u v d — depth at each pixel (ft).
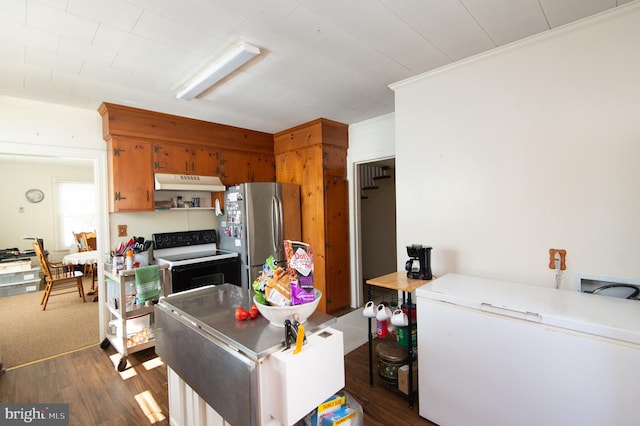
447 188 7.86
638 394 3.87
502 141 6.95
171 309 5.27
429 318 5.94
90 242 19.40
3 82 7.82
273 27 5.88
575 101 6.04
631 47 5.47
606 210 5.76
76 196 22.08
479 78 7.23
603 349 4.09
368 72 7.97
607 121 5.72
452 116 7.71
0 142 8.62
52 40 6.05
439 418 5.90
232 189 12.16
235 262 11.71
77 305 14.48
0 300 15.43
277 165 14.25
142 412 6.69
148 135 10.45
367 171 18.71
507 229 6.93
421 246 7.34
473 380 5.37
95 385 7.75
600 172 5.81
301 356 3.49
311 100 9.90
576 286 6.08
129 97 9.17
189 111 10.66
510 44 6.66
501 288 6.06
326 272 12.42
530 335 4.71
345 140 13.08
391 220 17.80
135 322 9.02
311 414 4.00
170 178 10.93
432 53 7.04
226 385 3.73
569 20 5.88
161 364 8.80
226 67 7.14
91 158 10.09
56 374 8.30
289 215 12.66
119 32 5.87
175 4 5.10
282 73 7.89
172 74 7.75
